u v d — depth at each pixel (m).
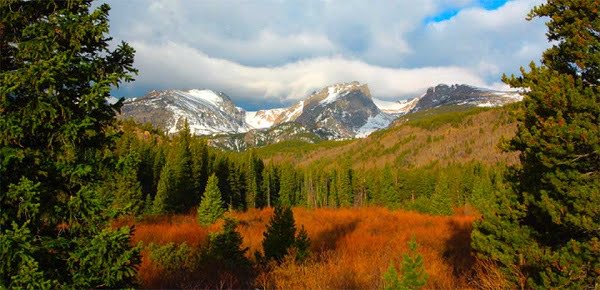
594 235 7.16
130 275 5.23
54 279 4.83
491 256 8.93
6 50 5.02
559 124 7.26
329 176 95.88
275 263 11.38
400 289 6.10
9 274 4.36
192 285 9.87
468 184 66.38
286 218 12.95
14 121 4.59
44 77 4.59
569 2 8.00
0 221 4.47
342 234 20.36
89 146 5.48
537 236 8.38
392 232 21.03
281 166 91.81
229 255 12.10
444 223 25.98
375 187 77.31
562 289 6.90
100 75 5.36
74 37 5.06
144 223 26.64
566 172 7.36
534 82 8.42
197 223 30.48
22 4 5.02
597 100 7.20
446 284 10.07
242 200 66.88
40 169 4.90
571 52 7.84
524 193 8.37
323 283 9.79
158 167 51.53
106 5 5.28
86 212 5.07
